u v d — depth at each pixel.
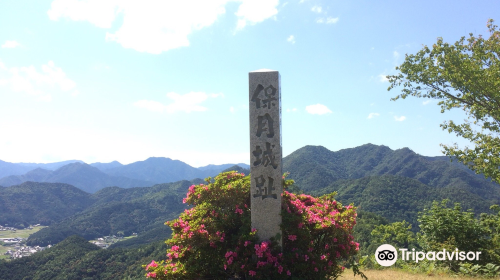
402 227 23.19
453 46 10.65
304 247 5.08
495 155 9.57
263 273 4.75
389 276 7.37
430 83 11.23
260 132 5.51
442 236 9.67
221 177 6.05
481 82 9.44
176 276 4.90
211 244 5.08
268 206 5.30
